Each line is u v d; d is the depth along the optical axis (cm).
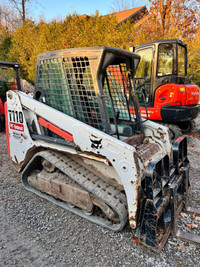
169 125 555
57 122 275
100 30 835
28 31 1156
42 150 325
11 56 1220
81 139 254
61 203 309
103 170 273
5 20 1956
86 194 270
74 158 300
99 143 239
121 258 225
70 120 260
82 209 285
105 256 228
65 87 269
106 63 238
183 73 608
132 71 288
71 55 252
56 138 288
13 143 348
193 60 1017
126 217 247
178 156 269
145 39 930
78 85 258
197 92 585
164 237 235
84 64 249
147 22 1100
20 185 366
